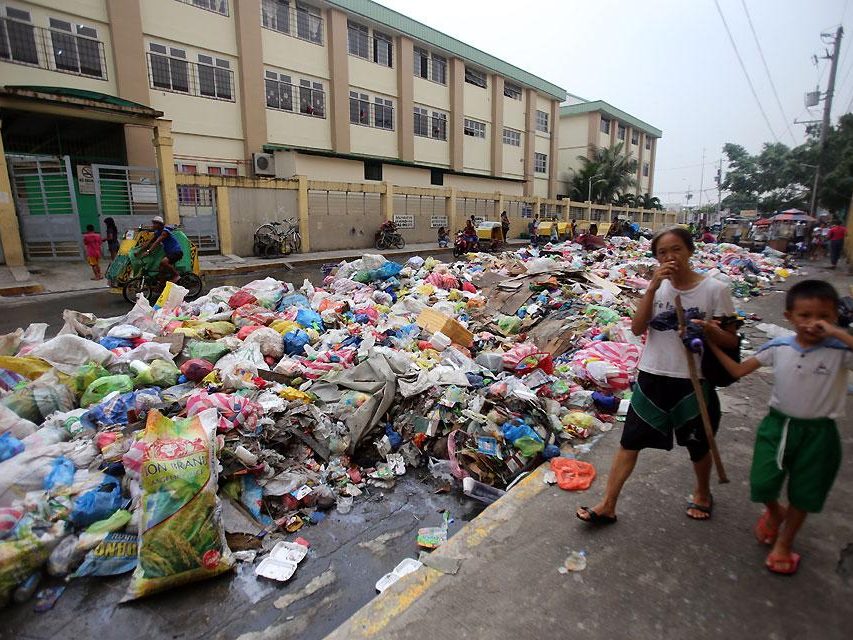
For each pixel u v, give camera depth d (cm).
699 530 283
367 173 2423
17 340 511
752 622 221
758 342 723
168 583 263
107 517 297
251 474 337
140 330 613
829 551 264
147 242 972
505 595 239
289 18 2139
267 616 250
